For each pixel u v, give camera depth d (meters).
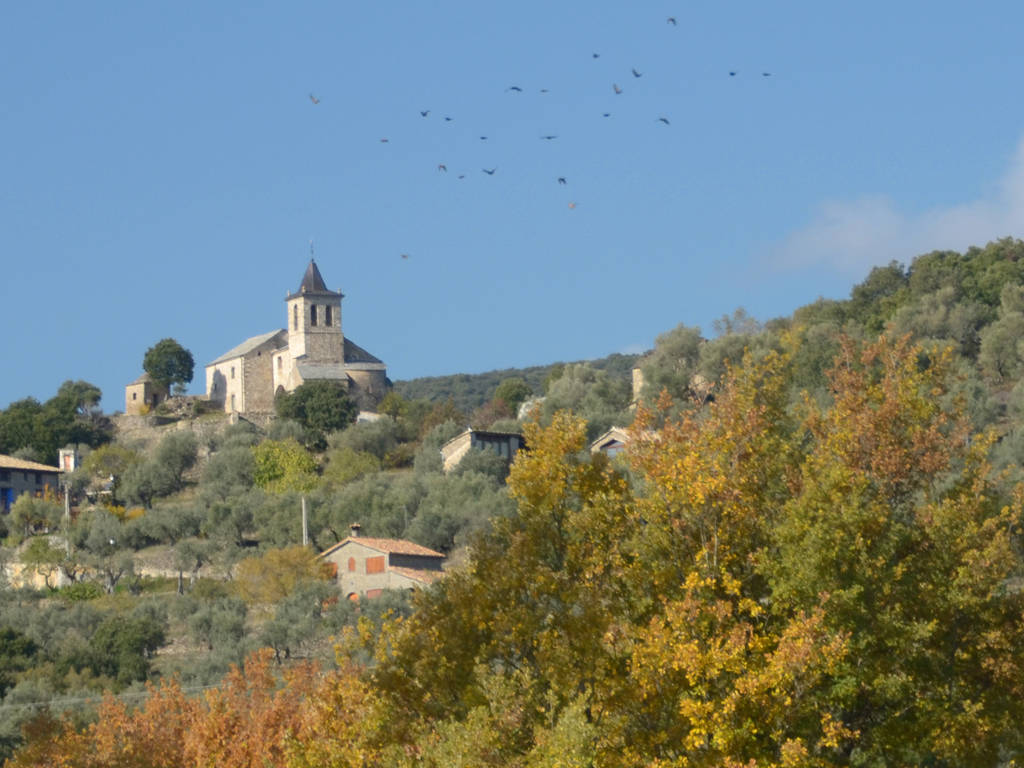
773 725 64.69
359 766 69.50
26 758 93.38
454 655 69.38
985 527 73.94
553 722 64.44
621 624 67.62
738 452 75.00
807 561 68.75
